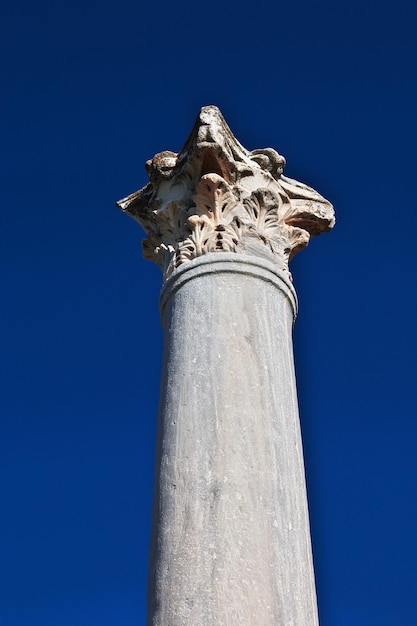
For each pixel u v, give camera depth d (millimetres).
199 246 10688
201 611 7500
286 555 8062
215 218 11023
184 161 11625
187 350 9555
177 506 8281
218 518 8070
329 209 12461
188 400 9078
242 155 11727
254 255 10586
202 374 9234
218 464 8461
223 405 8930
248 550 7895
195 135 11391
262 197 11336
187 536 8016
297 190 12273
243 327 9688
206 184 11062
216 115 11398
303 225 12297
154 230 12094
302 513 8617
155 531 8375
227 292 10062
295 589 7910
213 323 9688
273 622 7543
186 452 8648
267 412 9031
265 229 11242
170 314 10297
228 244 10602
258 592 7652
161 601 7738
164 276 11117
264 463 8578
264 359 9492
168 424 9062
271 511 8258
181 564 7855
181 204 11547
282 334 10039
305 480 9094
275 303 10297
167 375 9586
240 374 9219
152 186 12289
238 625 7414
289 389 9547
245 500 8227
